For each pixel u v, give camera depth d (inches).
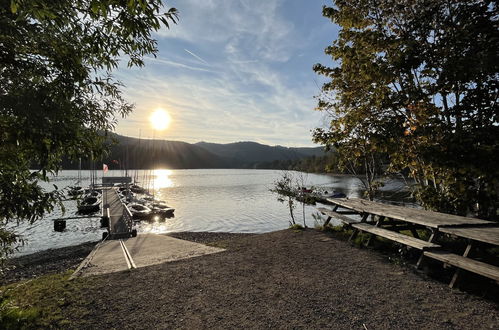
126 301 178.1
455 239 258.2
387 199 767.7
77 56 127.3
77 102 139.4
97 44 132.6
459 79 238.2
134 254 354.0
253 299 174.1
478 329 131.4
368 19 341.7
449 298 164.2
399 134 269.6
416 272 206.8
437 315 145.6
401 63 254.5
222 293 185.6
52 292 197.9
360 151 357.1
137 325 147.6
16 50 116.8
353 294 175.0
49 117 117.9
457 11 268.4
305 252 275.1
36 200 133.4
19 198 127.9
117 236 648.4
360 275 206.4
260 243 328.8
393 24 335.6
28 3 94.7
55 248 674.2
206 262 260.8
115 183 3056.1
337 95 379.2
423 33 285.4
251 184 3129.9
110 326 147.4
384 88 280.2
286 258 258.8
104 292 194.4
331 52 357.1
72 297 186.4
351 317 147.3
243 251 296.5
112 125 170.4
